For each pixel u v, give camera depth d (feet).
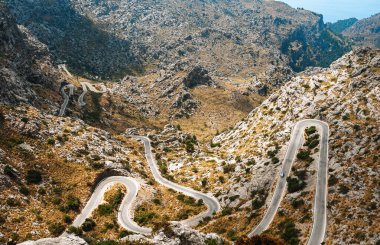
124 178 489.26
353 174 382.42
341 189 370.53
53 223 361.71
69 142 514.27
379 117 465.47
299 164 449.89
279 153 492.13
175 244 195.52
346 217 333.62
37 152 460.55
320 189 386.93
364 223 317.42
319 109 572.51
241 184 476.95
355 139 441.27
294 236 337.52
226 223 406.21
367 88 542.57
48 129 522.47
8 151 436.76
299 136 521.24
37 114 550.77
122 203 431.84
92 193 440.86
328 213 353.10
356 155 411.54
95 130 617.21
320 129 507.30
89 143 542.16
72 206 400.06
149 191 472.85
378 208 327.67
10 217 345.72
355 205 341.82
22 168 422.41
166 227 207.62
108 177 484.74
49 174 436.35
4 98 543.39
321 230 333.01
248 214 404.57
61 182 433.48
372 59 609.01
